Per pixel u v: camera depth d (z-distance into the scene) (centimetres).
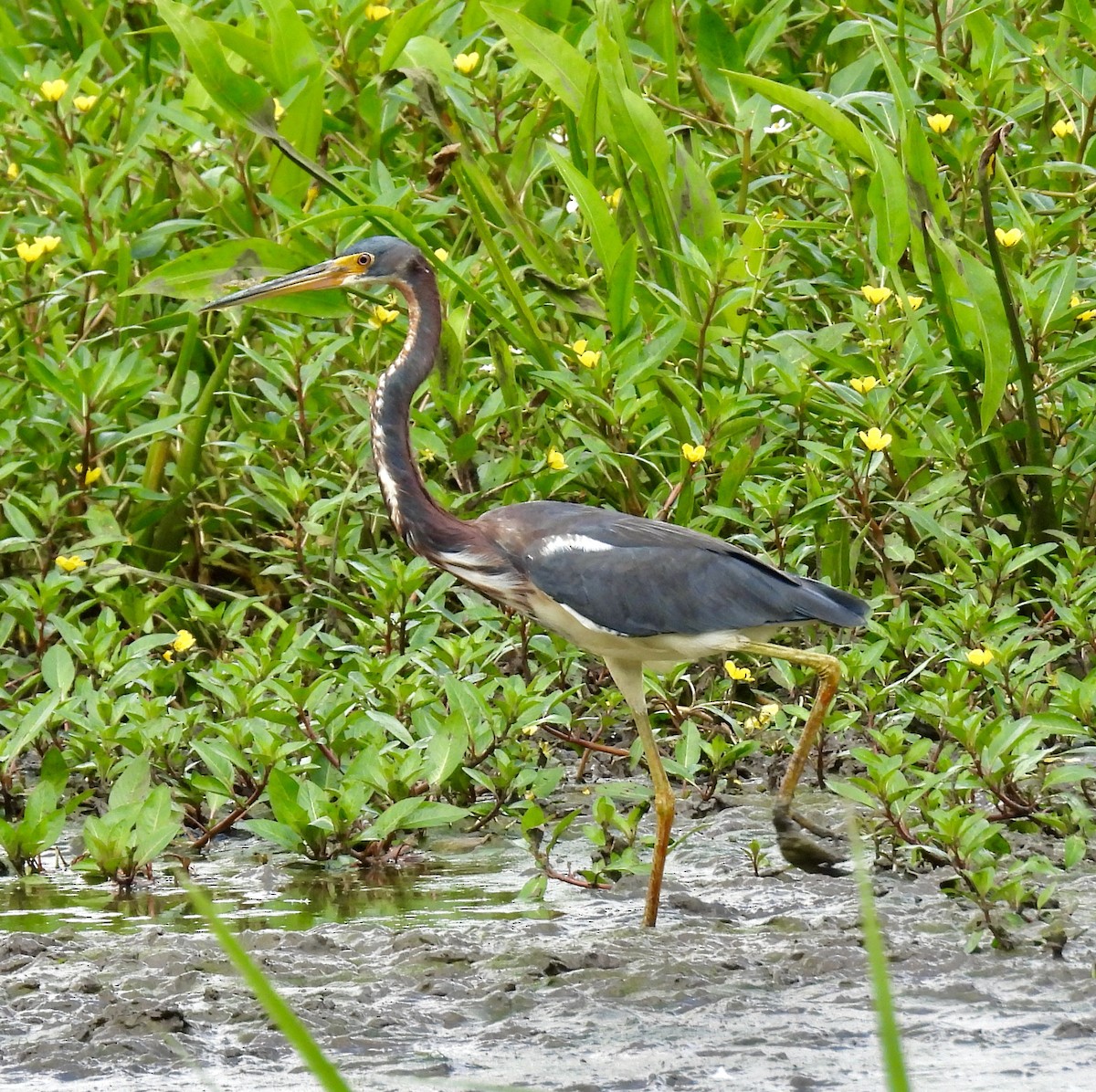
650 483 1307
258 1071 641
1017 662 1045
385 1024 690
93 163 1552
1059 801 964
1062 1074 627
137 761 962
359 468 1251
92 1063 648
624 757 1073
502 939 801
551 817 1038
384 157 1599
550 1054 655
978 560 1152
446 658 1095
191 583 1216
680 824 1028
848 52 1675
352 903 883
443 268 1236
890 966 755
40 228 1488
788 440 1316
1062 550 1248
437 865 965
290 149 1306
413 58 1497
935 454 1196
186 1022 683
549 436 1318
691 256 1234
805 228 1445
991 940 782
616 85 1316
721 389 1218
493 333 1338
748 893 891
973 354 1239
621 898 891
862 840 958
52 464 1274
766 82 1320
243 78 1277
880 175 1249
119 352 1244
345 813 936
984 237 1391
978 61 1443
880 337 1234
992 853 891
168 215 1531
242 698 1020
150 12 1752
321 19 1520
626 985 729
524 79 1464
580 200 1255
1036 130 1616
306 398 1360
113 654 1113
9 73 1628
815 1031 677
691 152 1407
